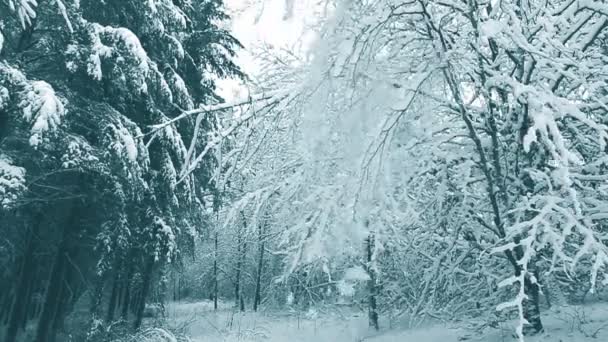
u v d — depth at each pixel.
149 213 10.97
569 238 5.41
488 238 6.14
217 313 22.09
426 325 8.69
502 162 6.04
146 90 9.19
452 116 6.33
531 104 3.54
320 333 13.73
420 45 5.16
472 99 5.76
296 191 5.12
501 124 6.01
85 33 8.82
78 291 13.05
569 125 5.69
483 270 6.33
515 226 4.06
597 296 8.08
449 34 5.38
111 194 9.75
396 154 3.96
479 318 6.86
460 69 5.19
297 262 4.37
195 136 4.30
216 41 12.41
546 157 5.16
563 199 4.15
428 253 7.32
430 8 4.68
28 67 9.02
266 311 19.52
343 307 17.73
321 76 3.24
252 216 5.98
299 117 3.92
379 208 4.06
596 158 5.55
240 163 4.68
